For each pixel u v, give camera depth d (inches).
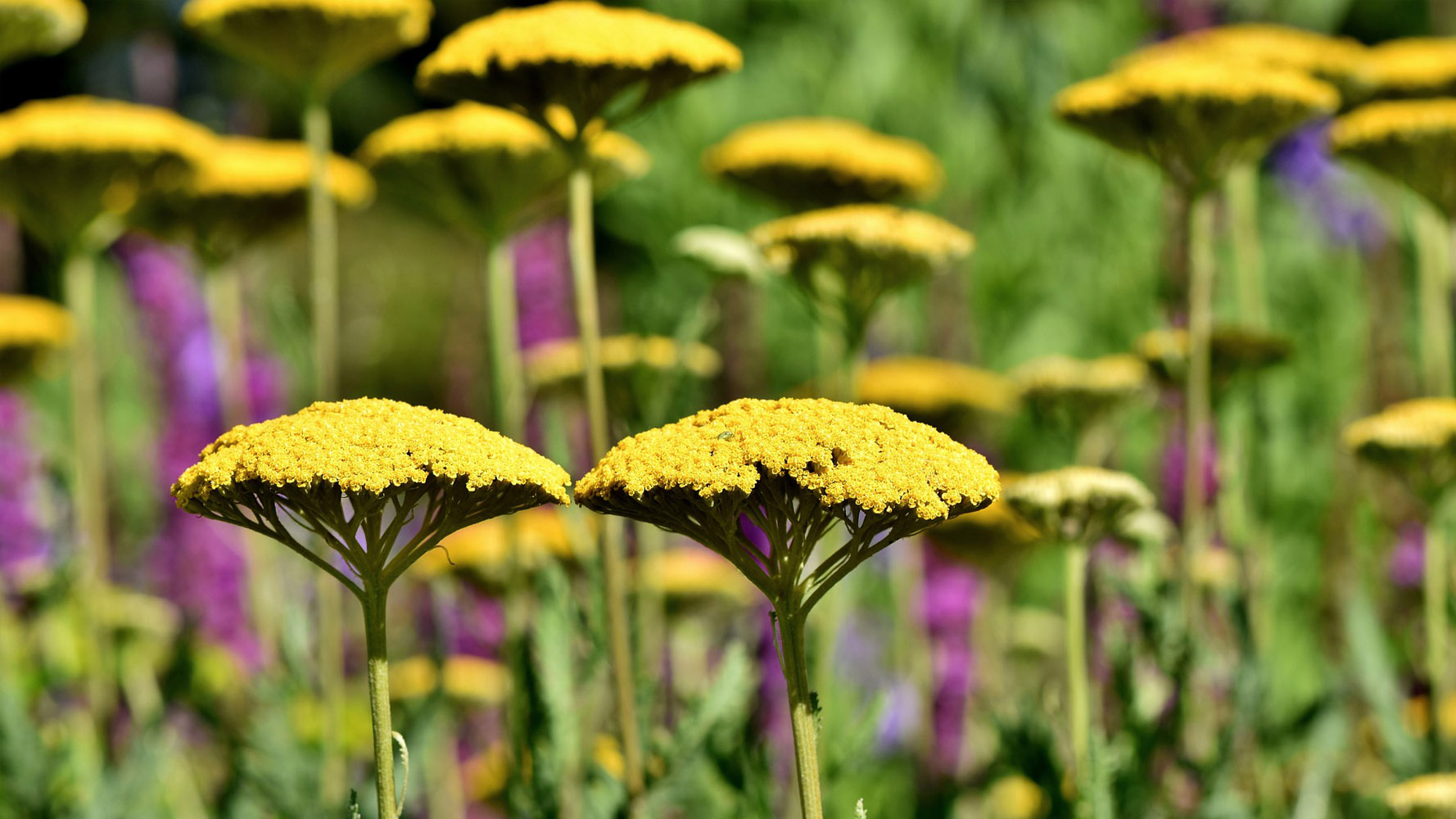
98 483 137.5
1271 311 239.3
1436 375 157.8
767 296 289.9
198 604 166.6
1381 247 168.1
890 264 111.8
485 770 128.1
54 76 418.9
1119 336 271.3
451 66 87.0
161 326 183.5
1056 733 97.4
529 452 57.2
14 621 150.6
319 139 122.4
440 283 464.8
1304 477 190.9
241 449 54.4
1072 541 94.9
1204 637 108.7
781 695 126.9
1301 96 108.3
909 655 150.2
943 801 114.9
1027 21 304.0
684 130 307.6
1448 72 149.5
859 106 301.1
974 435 173.6
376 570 55.9
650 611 121.2
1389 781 122.6
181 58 389.4
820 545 106.3
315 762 105.3
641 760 91.4
